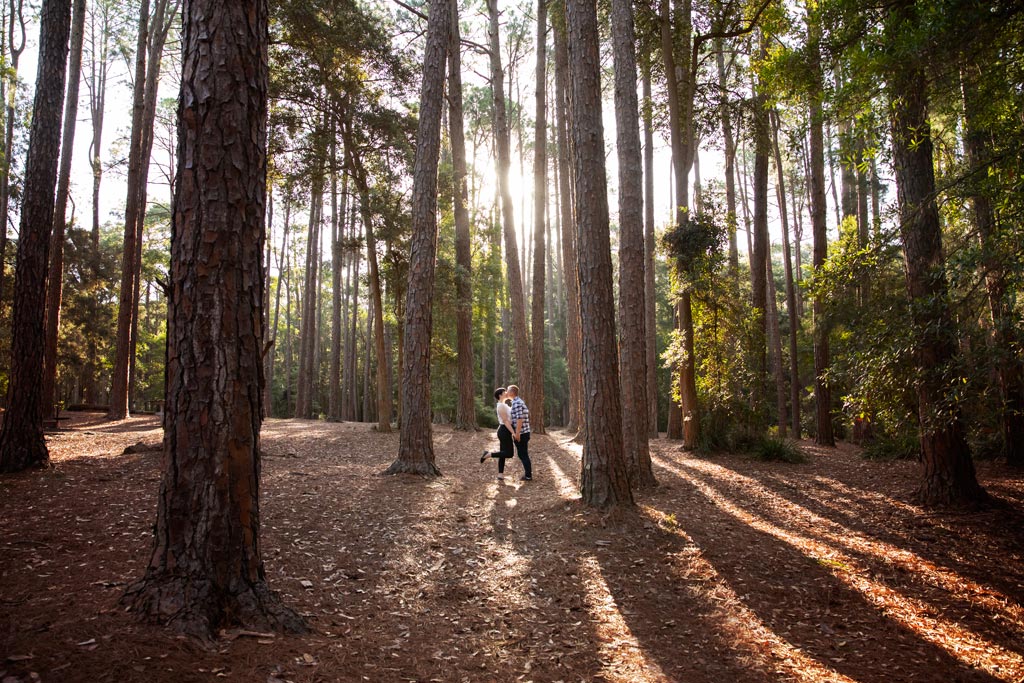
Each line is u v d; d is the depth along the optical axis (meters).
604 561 6.27
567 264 20.66
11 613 3.68
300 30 17.23
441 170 19.75
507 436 10.75
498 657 4.14
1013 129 5.90
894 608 5.68
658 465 12.99
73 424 18.45
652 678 4.02
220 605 3.63
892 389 6.67
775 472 12.40
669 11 14.97
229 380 3.73
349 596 4.96
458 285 20.08
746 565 6.38
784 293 35.19
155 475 8.96
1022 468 11.65
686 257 14.66
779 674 4.23
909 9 5.90
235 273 3.76
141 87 21.03
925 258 8.30
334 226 32.69
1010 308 5.39
